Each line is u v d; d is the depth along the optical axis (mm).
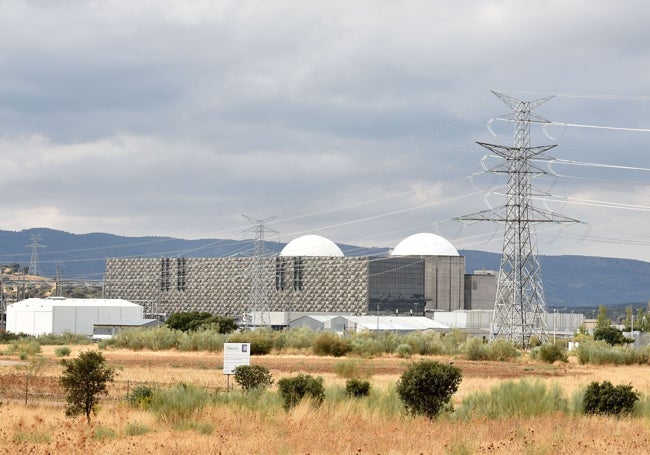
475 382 78812
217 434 39531
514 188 147625
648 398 52969
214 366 106000
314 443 35312
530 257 154000
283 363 112375
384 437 36906
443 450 33625
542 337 156875
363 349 139500
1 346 160375
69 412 49281
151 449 34906
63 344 183750
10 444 36969
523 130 145250
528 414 47219
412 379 48156
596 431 39844
